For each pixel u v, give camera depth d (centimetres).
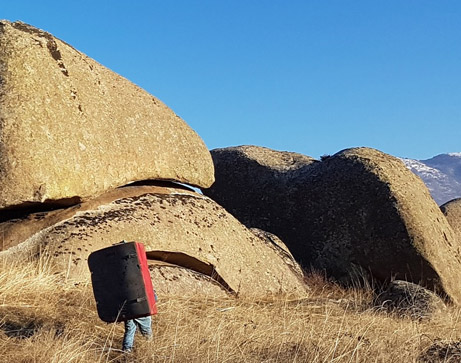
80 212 1196
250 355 809
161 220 1274
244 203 1984
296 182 1919
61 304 962
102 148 1223
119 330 877
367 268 1767
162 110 1415
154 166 1341
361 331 985
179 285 1245
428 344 959
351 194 1811
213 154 2089
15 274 985
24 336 799
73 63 1241
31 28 1227
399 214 1739
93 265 774
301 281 1633
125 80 1374
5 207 1105
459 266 1805
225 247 1370
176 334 830
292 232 1881
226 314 1048
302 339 880
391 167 1828
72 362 725
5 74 1141
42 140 1129
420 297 1366
